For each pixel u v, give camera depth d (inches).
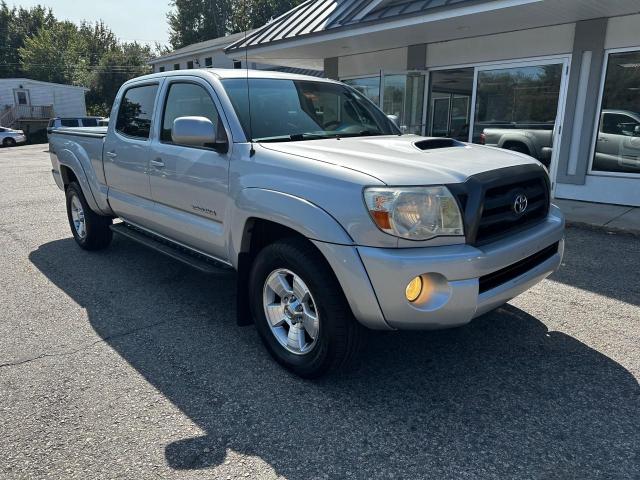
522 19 324.8
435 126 434.9
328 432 101.3
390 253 99.7
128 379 121.3
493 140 394.3
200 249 154.3
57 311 162.6
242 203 124.8
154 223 172.6
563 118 349.1
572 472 89.7
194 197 146.2
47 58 2142.0
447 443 97.7
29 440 99.0
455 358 130.6
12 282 190.5
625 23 311.9
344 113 165.0
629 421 103.8
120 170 184.7
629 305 163.0
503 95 382.3
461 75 406.9
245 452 95.5
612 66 324.5
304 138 143.1
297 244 114.6
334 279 109.7
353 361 115.4
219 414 107.3
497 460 92.8
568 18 321.7
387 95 439.8
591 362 127.6
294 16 485.1
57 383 119.4
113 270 204.2
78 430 102.0
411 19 346.0
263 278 124.6
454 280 101.2
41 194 413.4
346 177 105.6
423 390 116.0
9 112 1593.3
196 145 135.2
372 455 94.5
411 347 136.5
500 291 109.3
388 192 99.7
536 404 110.0
